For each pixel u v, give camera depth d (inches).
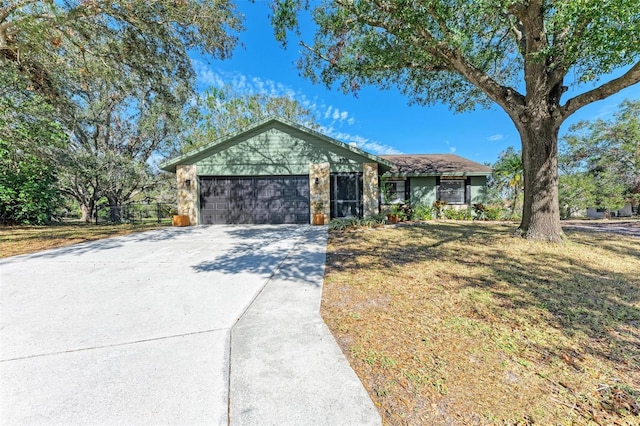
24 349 93.0
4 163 412.5
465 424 61.2
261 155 468.8
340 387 73.1
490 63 350.9
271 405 67.1
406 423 61.6
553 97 246.2
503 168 646.5
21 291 147.7
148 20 284.0
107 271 185.0
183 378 77.6
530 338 96.7
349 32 298.2
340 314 117.4
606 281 153.9
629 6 150.0
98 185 602.2
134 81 365.4
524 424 61.4
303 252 240.4
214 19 305.3
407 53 279.0
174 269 189.2
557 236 254.7
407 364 82.8
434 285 150.8
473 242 265.4
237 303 130.8
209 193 473.1
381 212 479.2
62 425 62.0
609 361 84.0
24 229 413.4
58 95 359.3
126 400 69.3
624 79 194.1
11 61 303.1
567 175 621.3
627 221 485.7
